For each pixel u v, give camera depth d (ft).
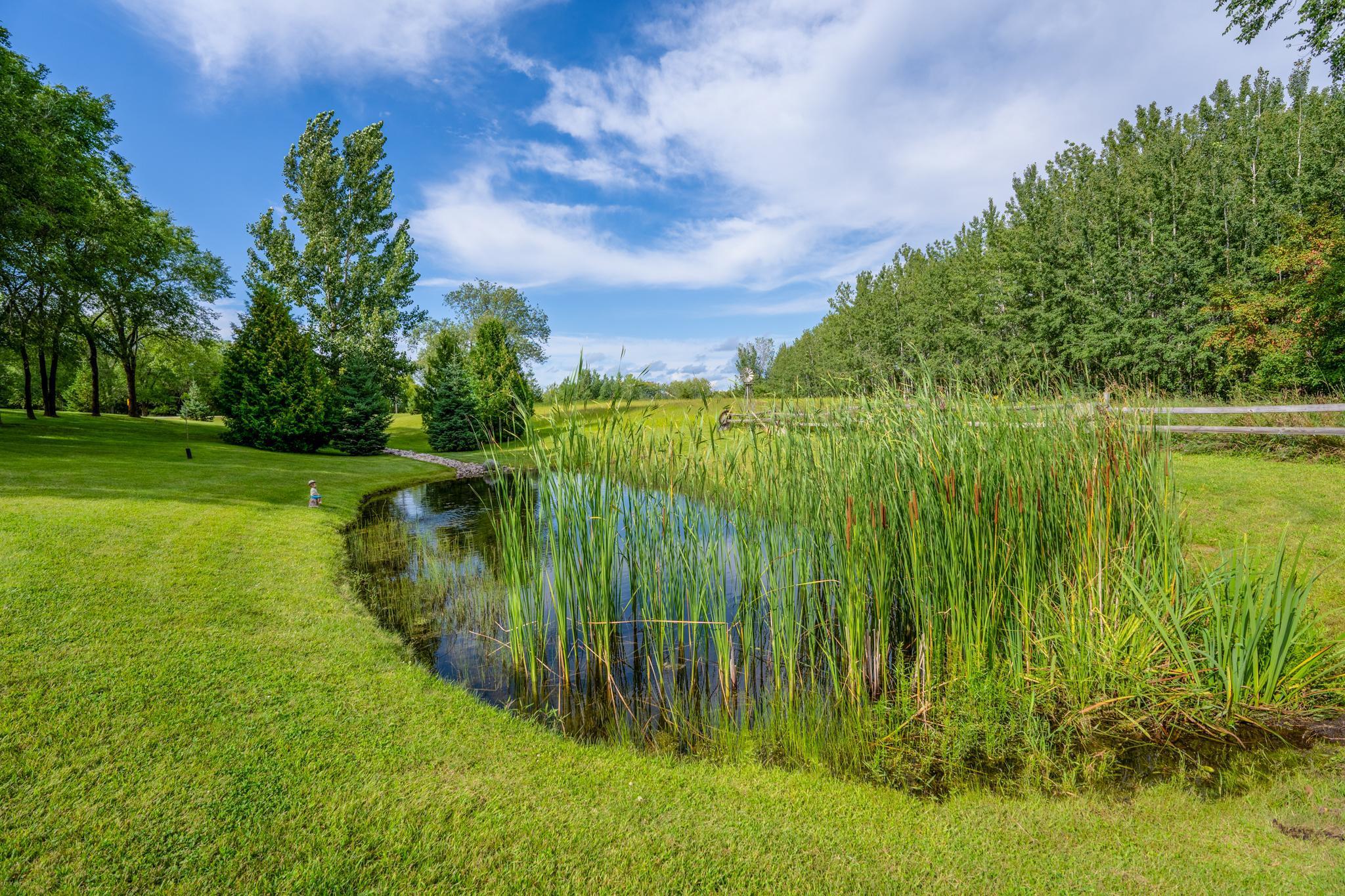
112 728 10.50
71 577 17.47
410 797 9.13
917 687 11.90
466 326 163.22
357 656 14.71
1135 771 9.84
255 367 71.46
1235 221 60.59
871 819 8.95
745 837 8.43
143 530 23.75
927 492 12.42
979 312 84.69
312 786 9.27
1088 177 98.27
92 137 66.33
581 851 8.03
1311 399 38.99
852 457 13.88
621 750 11.10
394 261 105.60
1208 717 10.78
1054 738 10.71
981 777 10.05
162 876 7.36
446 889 7.29
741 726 12.14
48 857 7.56
